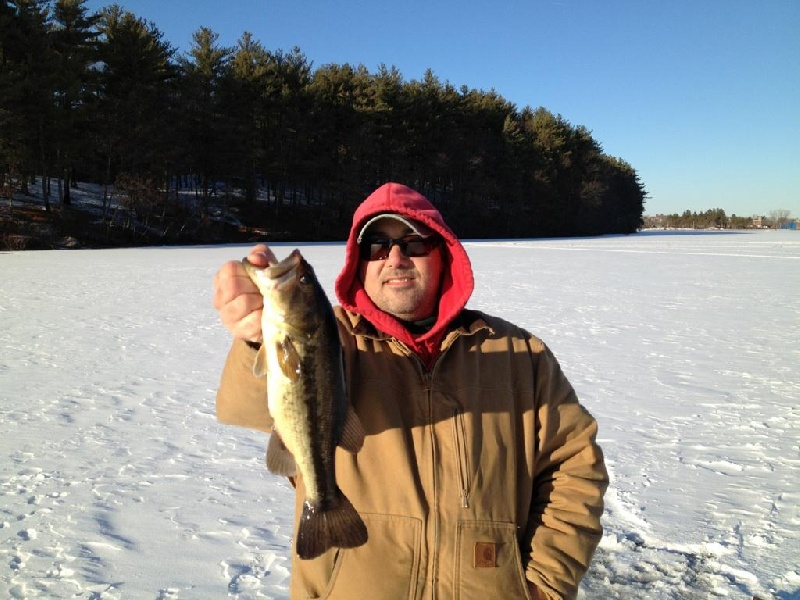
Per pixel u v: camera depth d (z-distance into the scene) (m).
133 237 44.75
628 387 7.90
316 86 56.88
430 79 67.69
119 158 48.44
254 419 2.19
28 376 8.34
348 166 58.38
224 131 49.22
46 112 39.50
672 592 3.63
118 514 4.50
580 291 18.12
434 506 2.08
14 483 4.96
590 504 2.27
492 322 2.44
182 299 16.28
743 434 6.15
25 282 19.78
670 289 18.81
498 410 2.23
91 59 44.31
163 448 5.82
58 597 3.52
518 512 2.21
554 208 81.00
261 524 4.43
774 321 12.98
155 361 9.38
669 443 5.92
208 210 53.97
